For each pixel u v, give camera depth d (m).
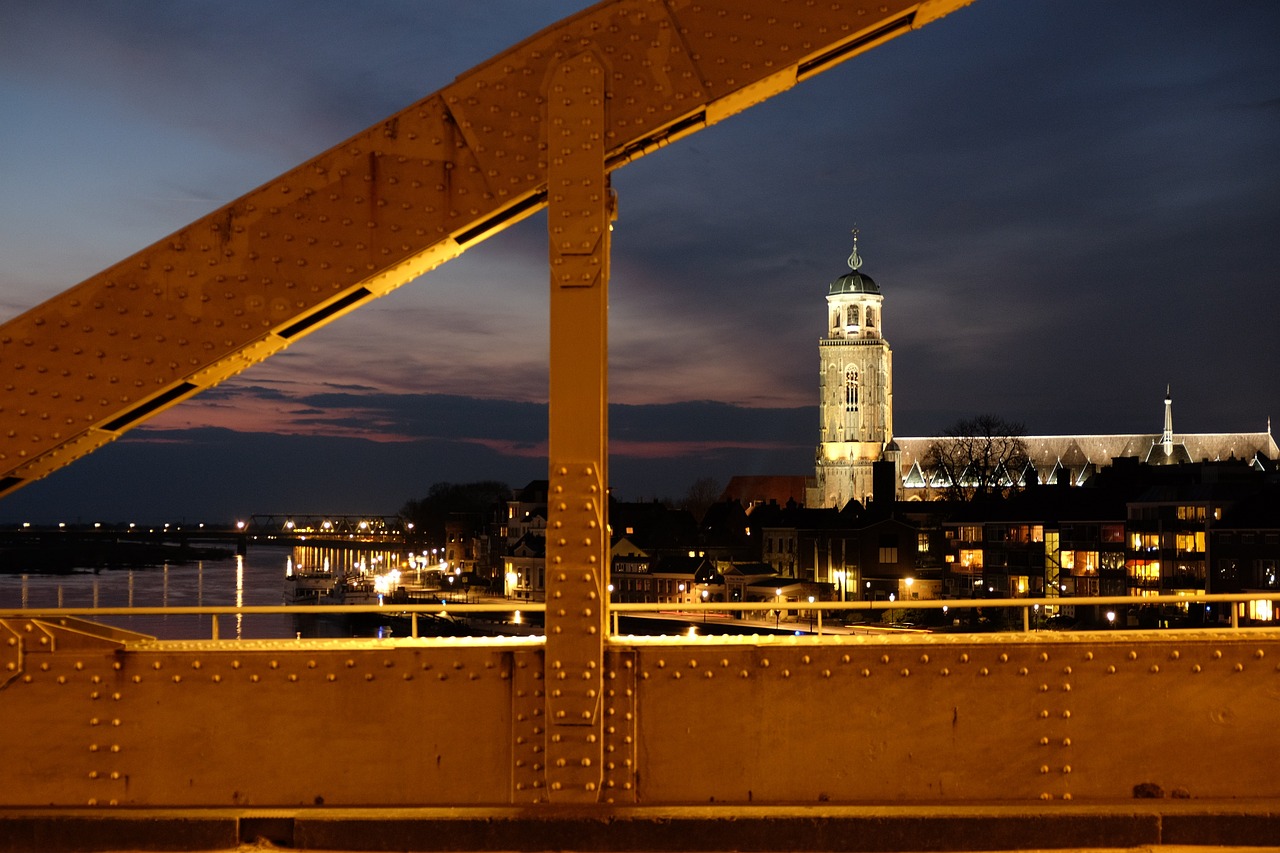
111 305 4.71
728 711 4.82
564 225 4.71
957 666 4.84
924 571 90.06
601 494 4.71
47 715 4.82
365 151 4.75
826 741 4.83
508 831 4.67
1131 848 4.64
